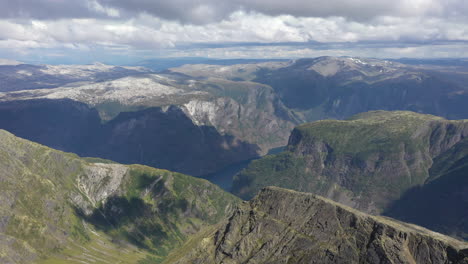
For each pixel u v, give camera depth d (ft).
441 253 545.85
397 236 579.48
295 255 643.86
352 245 604.90
